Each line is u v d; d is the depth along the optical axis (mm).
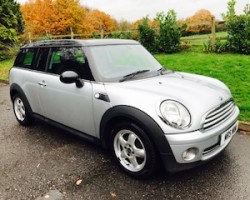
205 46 11547
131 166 3316
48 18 33562
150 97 3031
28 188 3225
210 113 3021
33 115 4844
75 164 3723
